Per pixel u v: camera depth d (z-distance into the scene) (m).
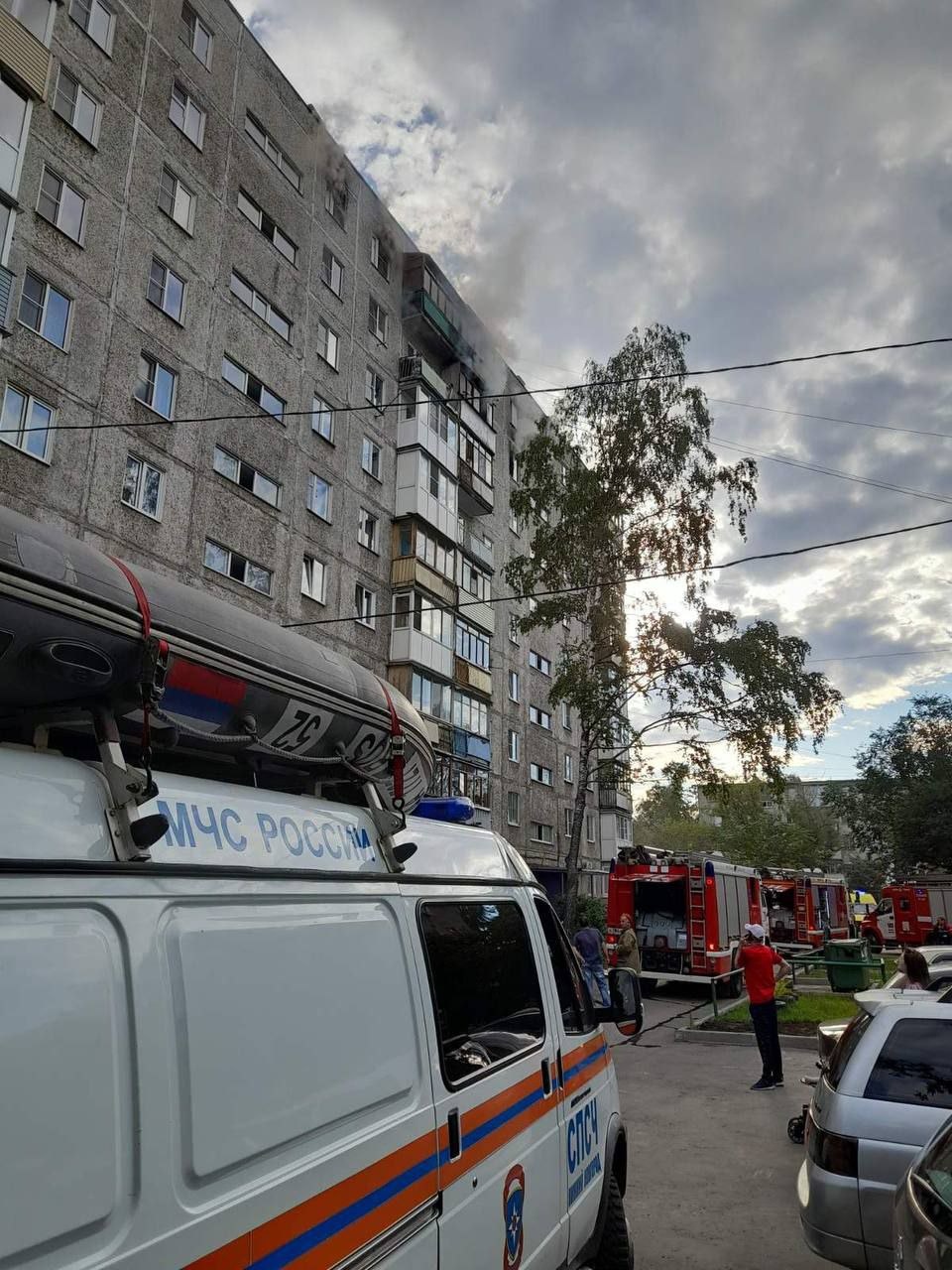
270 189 22.31
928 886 33.31
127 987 1.75
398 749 3.20
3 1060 1.46
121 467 16.91
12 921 1.57
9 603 1.91
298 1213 2.04
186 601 2.48
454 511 28.41
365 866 2.77
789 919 28.89
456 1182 2.76
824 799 58.06
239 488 19.94
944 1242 2.75
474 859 3.71
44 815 1.74
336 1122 2.25
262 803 2.43
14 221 15.20
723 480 22.58
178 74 19.62
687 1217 5.80
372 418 25.52
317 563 22.50
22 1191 1.44
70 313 16.34
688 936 19.03
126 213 17.77
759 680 20.75
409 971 2.79
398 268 27.92
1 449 14.76
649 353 23.22
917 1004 4.86
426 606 25.86
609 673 23.00
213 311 19.78
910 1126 4.24
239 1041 1.99
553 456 23.59
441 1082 2.79
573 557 22.84
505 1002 3.50
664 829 77.12
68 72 16.91
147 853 1.91
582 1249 4.13
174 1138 1.75
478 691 28.89
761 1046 9.52
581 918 31.52
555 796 36.34
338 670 3.10
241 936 2.09
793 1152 7.22
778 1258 5.17
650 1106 8.78
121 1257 1.59
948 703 54.16
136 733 2.47
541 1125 3.57
